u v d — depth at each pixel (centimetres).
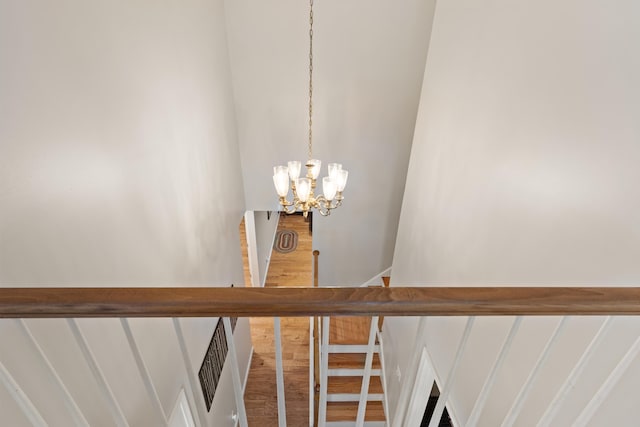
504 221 162
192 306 75
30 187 105
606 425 107
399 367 319
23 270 102
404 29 330
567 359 121
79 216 126
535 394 136
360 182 419
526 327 142
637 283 97
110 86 145
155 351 182
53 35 114
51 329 112
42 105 109
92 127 133
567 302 78
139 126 169
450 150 228
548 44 134
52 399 112
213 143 287
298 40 334
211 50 282
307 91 360
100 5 138
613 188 104
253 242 507
